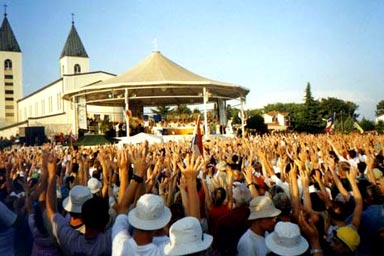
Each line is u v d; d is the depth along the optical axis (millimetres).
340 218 5887
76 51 119438
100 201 4500
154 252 4125
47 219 4840
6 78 125500
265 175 10133
